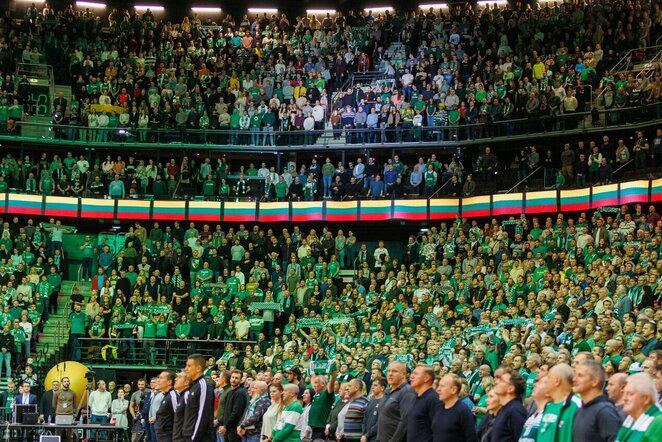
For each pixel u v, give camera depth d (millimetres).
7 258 48344
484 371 22641
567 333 29234
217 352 44688
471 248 45938
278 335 45094
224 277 48844
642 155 46594
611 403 13820
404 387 19219
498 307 38469
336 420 24359
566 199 48281
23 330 43281
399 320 41188
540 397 15164
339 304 43875
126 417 37281
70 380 39562
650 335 25172
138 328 45344
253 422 23891
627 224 41594
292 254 47969
